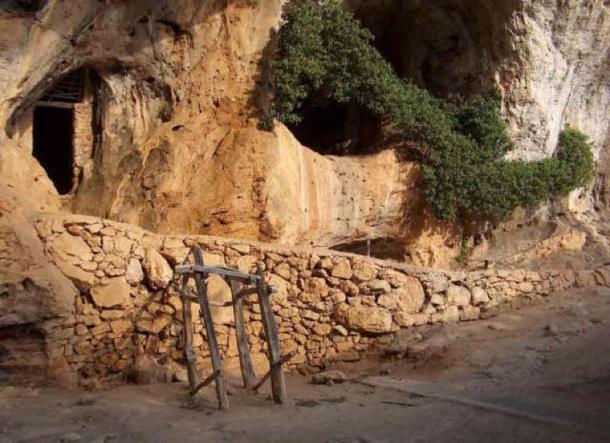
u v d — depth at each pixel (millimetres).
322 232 11273
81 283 7543
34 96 9586
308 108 14633
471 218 13062
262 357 8578
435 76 14062
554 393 7000
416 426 6121
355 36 11641
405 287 9617
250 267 8695
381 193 11938
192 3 10359
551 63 13156
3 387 6789
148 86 10523
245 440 5621
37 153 12297
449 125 12789
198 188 9953
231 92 10742
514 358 8383
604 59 13969
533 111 13336
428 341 9266
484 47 13164
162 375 7629
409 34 14281
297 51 11023
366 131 13688
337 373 8266
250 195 10016
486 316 10320
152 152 10086
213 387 7422
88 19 9328
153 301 8109
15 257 7113
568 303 10555
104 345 7684
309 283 9008
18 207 7602
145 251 8148
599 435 5695
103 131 10328
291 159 10680
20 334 7035
